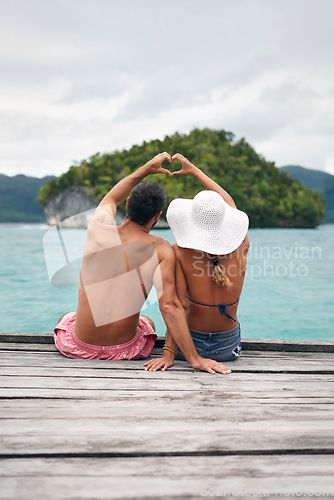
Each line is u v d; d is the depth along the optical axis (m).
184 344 2.77
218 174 110.88
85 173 99.31
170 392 2.36
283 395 2.36
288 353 3.24
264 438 1.86
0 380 2.47
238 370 2.78
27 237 32.94
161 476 1.58
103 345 2.90
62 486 1.50
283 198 111.94
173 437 1.85
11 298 8.43
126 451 1.73
